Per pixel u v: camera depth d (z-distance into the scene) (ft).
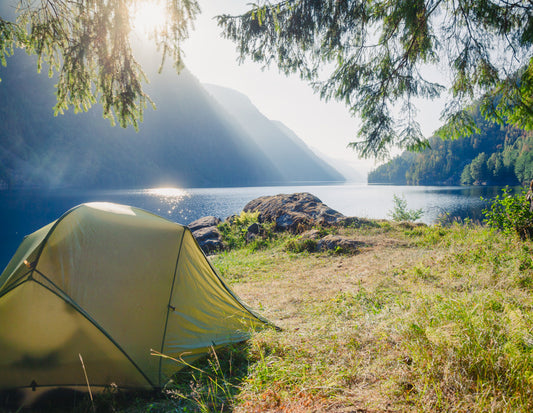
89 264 10.62
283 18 18.92
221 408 8.31
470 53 18.94
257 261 30.86
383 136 20.95
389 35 19.27
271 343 11.59
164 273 12.07
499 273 15.56
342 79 20.67
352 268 24.29
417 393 7.18
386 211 111.86
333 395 7.77
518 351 7.41
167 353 10.84
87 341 9.69
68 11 18.74
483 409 6.21
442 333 8.52
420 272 18.67
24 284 9.59
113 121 20.40
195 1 16.87
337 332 11.51
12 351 9.30
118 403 9.45
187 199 205.57
